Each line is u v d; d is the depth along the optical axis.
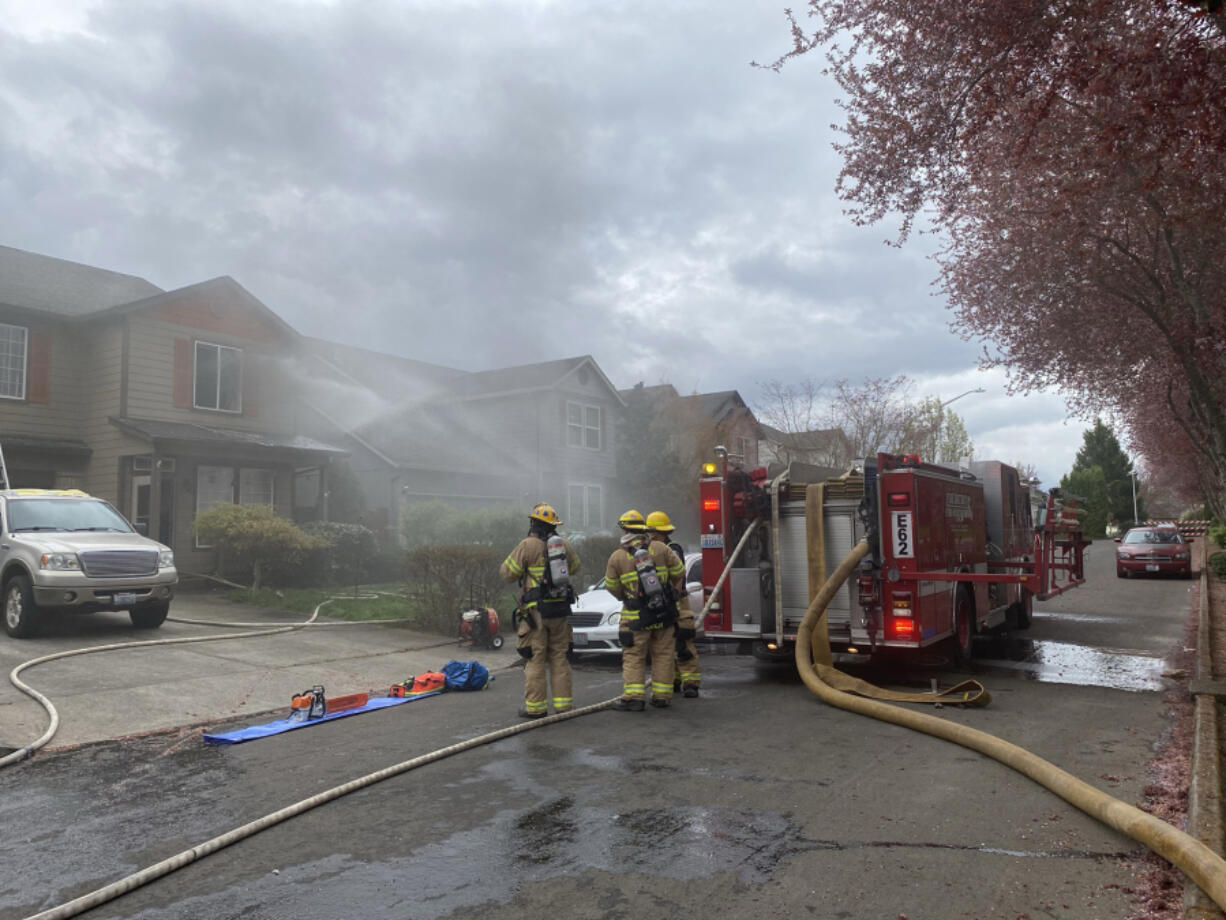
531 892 3.83
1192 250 8.82
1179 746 6.32
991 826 4.64
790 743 6.50
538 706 7.28
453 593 12.49
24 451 16.78
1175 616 14.92
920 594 8.60
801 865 4.11
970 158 8.20
